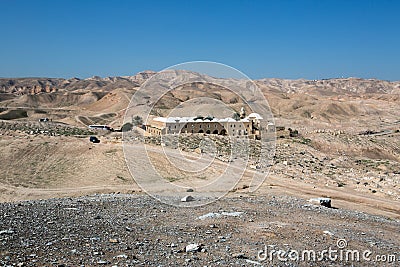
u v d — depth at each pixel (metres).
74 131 84.12
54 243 12.26
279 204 23.58
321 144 80.00
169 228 15.45
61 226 14.77
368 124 165.62
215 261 11.62
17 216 16.27
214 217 17.88
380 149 84.50
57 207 19.56
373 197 33.59
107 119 125.31
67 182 37.81
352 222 19.97
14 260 10.45
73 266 10.33
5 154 46.12
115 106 155.50
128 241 13.15
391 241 16.28
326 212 22.08
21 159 45.66
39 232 13.53
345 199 32.06
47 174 40.75
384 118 196.75
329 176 42.69
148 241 13.34
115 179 37.09
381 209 29.30
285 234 15.46
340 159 57.00
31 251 11.31
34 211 17.88
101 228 14.80
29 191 35.59
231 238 14.39
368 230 18.20
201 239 13.98
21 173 41.91
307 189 34.22
